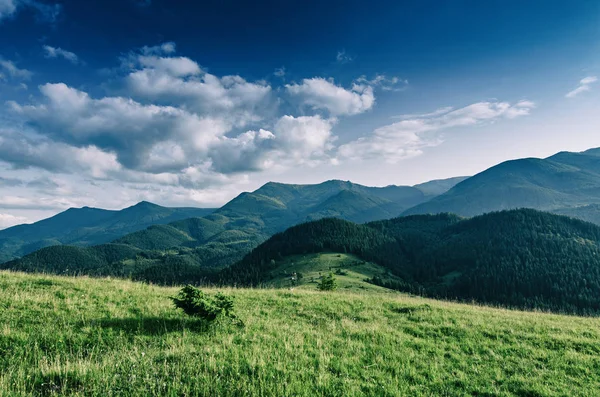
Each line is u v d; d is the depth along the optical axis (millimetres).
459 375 11531
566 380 11680
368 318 17906
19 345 10469
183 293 14086
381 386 10219
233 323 14898
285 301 20297
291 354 11930
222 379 9625
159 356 10555
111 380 8891
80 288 17906
